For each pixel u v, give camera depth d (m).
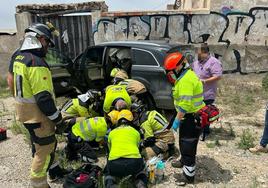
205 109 3.92
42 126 3.34
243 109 7.43
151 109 6.25
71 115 5.00
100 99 5.07
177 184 3.96
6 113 7.47
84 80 7.18
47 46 3.32
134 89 5.67
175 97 3.80
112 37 10.91
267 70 10.68
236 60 10.71
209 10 10.37
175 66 3.66
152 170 4.01
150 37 10.73
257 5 10.24
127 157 3.54
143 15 10.59
